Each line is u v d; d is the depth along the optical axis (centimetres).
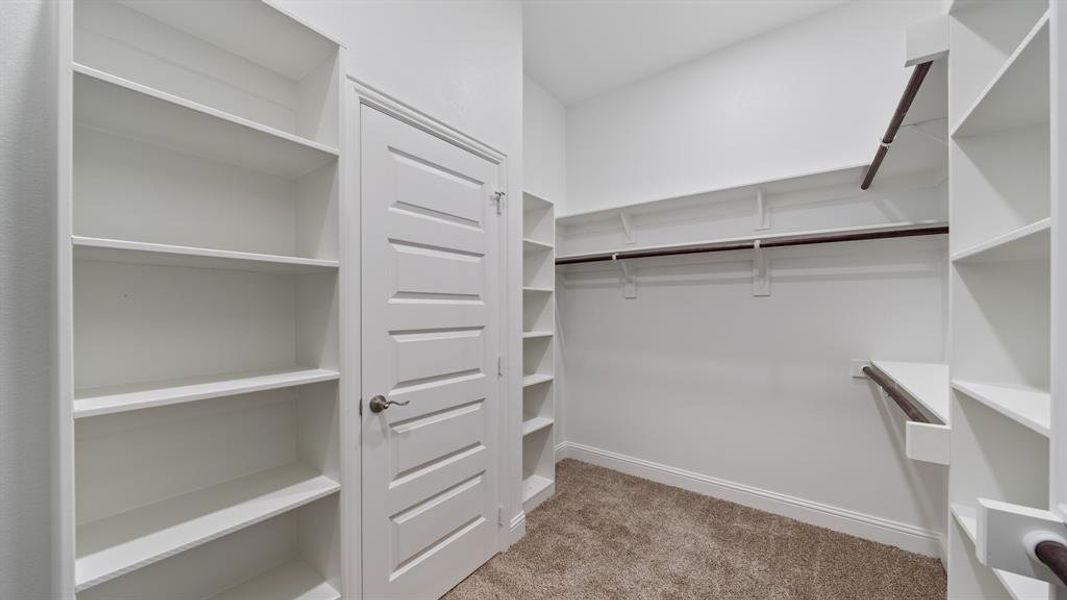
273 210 135
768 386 242
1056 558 48
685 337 272
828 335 225
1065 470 55
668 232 281
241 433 128
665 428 279
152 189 111
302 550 139
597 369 311
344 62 125
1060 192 56
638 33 247
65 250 76
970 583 106
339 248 124
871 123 213
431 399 165
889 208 211
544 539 210
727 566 187
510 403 208
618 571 184
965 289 106
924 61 113
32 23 93
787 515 232
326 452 129
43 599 93
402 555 152
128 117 97
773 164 242
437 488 167
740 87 254
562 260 290
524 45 258
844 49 221
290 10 125
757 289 244
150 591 112
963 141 107
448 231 175
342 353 125
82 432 101
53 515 79
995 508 57
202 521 102
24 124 92
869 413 213
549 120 315
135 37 107
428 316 165
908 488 202
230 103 123
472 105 189
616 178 306
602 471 296
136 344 108
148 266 111
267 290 134
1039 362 100
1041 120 100
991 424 104
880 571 182
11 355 90
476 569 185
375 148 147
